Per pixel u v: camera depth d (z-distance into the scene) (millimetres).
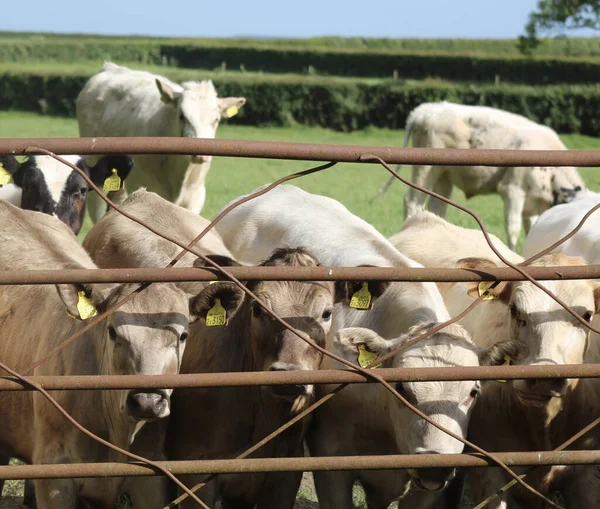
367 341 4641
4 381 3695
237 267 3771
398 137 34219
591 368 3947
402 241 6812
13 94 37656
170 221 5977
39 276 3682
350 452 5332
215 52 50688
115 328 4277
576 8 38375
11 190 8539
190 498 4973
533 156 3838
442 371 3885
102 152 3664
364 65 46875
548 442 5262
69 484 4609
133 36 82750
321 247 5809
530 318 4855
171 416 5141
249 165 24766
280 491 5289
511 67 43281
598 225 6793
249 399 5074
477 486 5242
